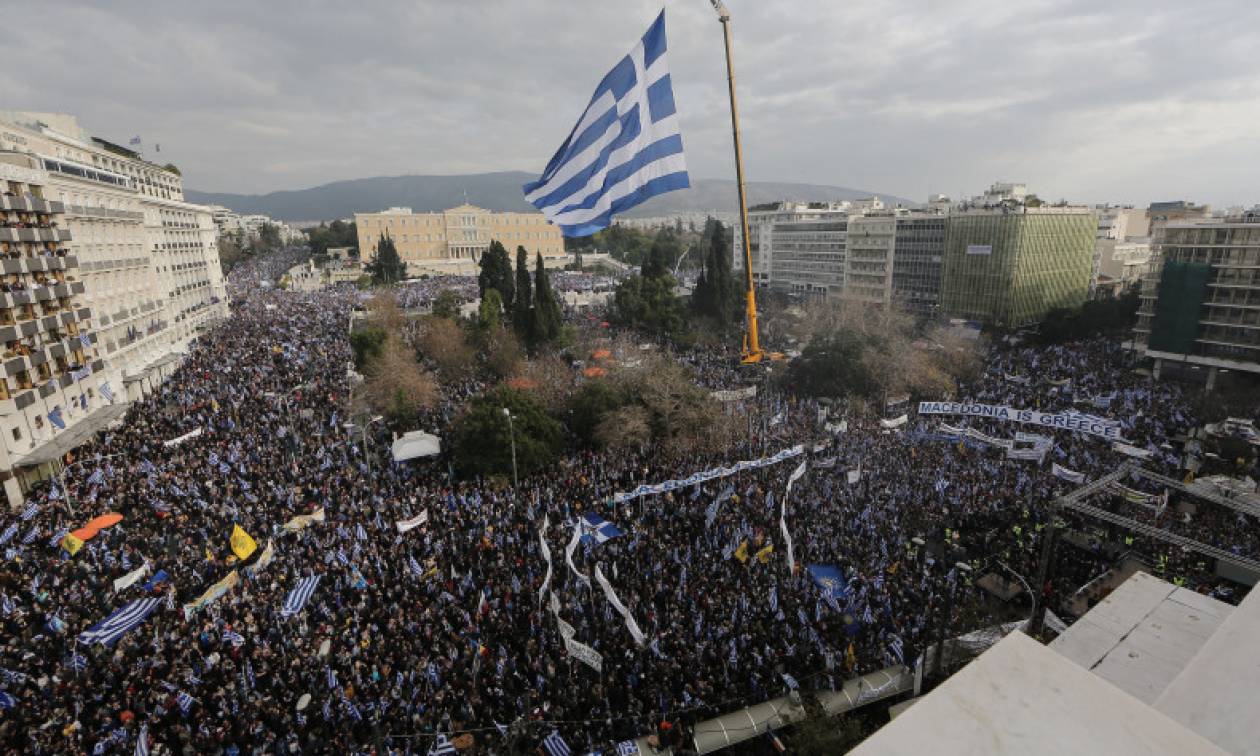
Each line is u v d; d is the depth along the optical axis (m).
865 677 26.42
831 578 31.09
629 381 57.66
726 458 47.78
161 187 117.75
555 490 43.00
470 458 47.09
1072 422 44.81
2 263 51.38
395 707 23.50
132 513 38.38
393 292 133.62
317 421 56.56
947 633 26.44
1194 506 40.47
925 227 123.94
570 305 127.88
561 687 25.03
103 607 29.47
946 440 50.75
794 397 67.50
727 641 27.02
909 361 69.25
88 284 66.81
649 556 33.53
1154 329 83.25
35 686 24.19
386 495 41.50
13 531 36.50
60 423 50.84
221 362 77.62
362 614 28.95
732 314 104.94
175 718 22.69
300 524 35.75
